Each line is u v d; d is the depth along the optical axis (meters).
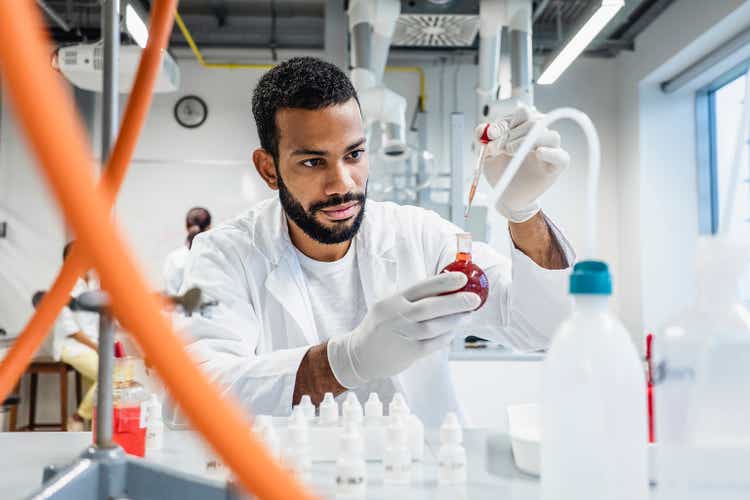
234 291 1.33
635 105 4.67
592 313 0.45
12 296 4.64
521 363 2.78
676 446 0.47
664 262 4.56
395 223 1.51
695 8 3.86
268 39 4.83
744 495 0.47
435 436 0.88
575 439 0.43
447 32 3.37
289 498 0.26
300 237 1.36
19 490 0.63
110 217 0.23
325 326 1.39
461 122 3.25
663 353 0.49
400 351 0.94
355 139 1.18
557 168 1.06
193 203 4.94
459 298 0.91
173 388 0.24
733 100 4.39
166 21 0.44
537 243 1.23
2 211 4.68
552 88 5.04
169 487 0.54
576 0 4.21
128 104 0.45
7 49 0.20
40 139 0.21
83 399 4.33
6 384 0.42
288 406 1.01
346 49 4.02
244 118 5.02
